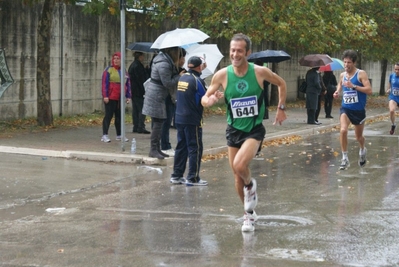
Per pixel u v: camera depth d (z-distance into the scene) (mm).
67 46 23641
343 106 14836
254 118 9016
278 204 11055
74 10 23859
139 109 20406
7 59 21172
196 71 12836
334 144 20438
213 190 12359
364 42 39531
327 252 8062
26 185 12352
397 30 40125
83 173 13797
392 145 20234
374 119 31656
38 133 19234
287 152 18391
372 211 10508
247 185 9102
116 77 18047
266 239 8672
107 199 11391
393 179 13742
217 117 27297
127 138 19125
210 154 17219
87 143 17641
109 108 18031
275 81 9102
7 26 21094
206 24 27969
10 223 9570
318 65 25562
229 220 9805
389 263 7629
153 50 21375
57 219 9836
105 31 25609
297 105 37469
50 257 7828
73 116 23891
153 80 14914
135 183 12984
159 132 15219
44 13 20312
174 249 8172
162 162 15172
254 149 8961
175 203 11094
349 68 14695
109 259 7746
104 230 9141
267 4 28406
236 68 8977
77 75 24297
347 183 13227
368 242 8547
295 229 9250
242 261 7668
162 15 27297
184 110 12688
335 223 9641
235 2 26500
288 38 31703
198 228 9266
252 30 29125
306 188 12641
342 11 31891
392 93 22719
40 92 20609
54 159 15375
